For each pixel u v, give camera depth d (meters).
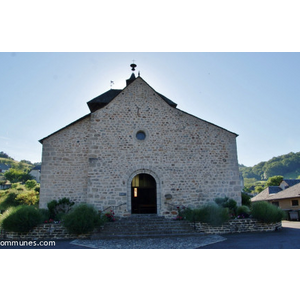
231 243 10.38
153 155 15.63
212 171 15.84
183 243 10.57
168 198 15.05
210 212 13.09
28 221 11.86
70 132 15.98
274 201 32.38
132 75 21.84
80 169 15.60
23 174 70.88
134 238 11.91
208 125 16.47
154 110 16.27
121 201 14.76
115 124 15.76
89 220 12.05
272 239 11.16
